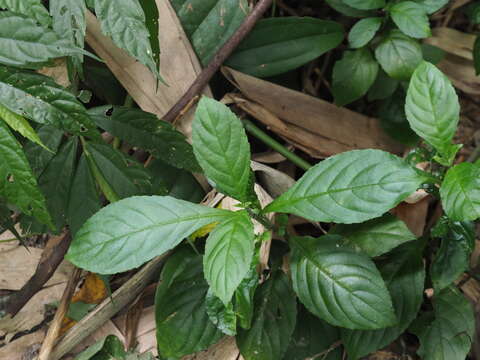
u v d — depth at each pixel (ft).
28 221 1.73
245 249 1.37
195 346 1.70
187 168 1.75
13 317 1.87
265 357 1.69
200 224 1.45
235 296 1.60
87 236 1.43
